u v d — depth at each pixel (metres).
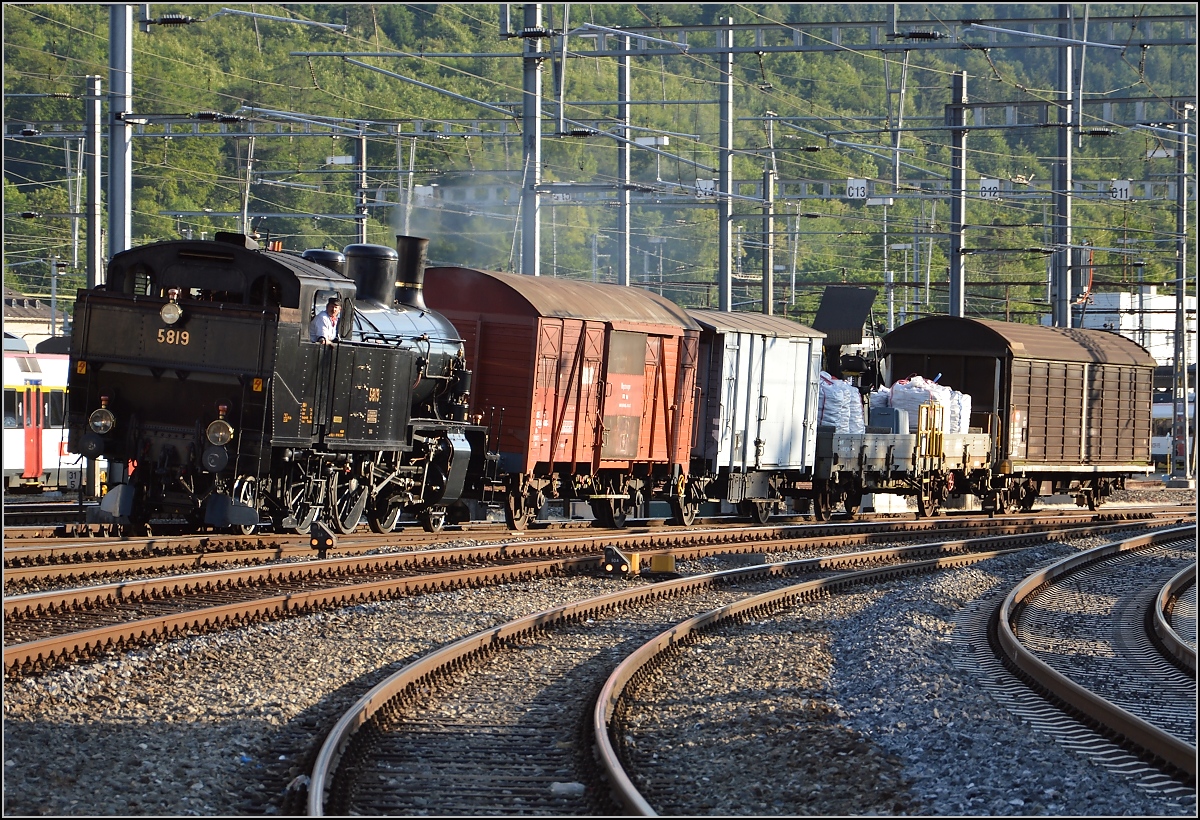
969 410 120.06
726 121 124.00
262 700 37.72
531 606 57.34
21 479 107.81
